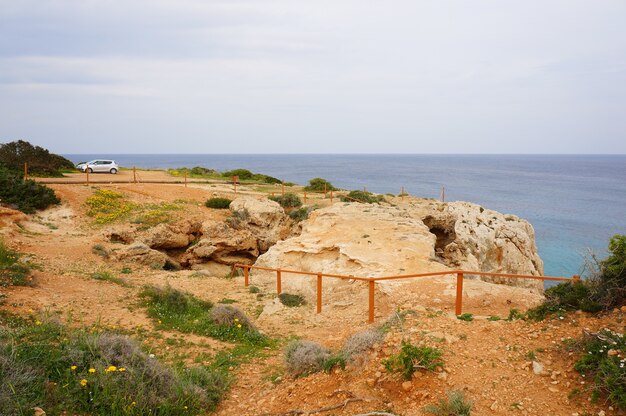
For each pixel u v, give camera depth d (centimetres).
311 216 2261
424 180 12088
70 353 646
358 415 559
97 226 2339
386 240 1711
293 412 611
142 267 1820
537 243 4166
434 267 1426
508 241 2434
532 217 5697
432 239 1759
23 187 2462
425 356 633
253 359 866
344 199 3353
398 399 591
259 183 4616
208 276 1725
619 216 5809
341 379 672
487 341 707
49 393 561
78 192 2781
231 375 780
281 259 1795
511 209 6412
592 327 677
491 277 2277
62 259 1622
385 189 9025
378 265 1463
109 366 607
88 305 1073
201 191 3406
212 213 2822
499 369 621
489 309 1056
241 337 980
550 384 576
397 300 1174
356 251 1599
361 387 629
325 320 1157
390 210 2331
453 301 1119
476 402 553
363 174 14700
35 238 1894
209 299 1359
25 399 525
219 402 679
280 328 1101
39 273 1295
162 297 1183
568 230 4794
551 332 697
